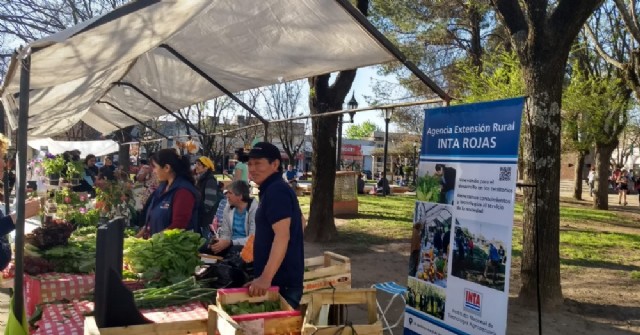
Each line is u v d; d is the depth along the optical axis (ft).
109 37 10.56
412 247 14.43
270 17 16.71
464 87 59.26
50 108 20.48
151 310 10.67
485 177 12.03
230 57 20.88
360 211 56.95
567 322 20.45
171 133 103.40
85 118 43.62
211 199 25.34
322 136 36.78
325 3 14.35
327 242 36.94
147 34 11.63
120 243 9.65
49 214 22.97
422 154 14.26
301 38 17.37
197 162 26.14
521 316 20.95
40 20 38.88
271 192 11.66
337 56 18.13
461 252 12.64
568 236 45.06
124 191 25.39
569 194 119.03
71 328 9.98
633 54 37.63
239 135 112.47
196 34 19.54
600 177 77.00
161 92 28.66
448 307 12.98
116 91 31.17
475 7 52.06
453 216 12.96
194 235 13.80
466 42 63.98
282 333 9.48
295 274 11.77
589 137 71.82
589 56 68.23
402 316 20.80
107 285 8.86
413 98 65.26
